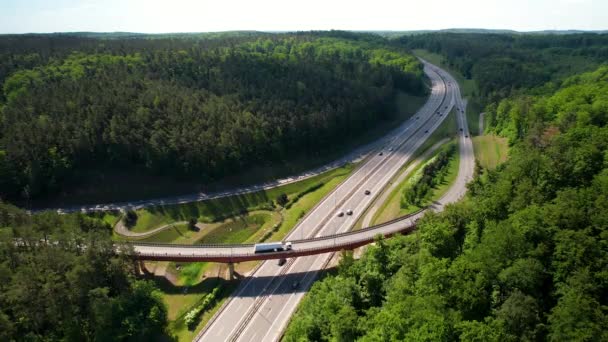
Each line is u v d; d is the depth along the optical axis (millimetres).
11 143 165375
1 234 104250
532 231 76312
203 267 133250
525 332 59562
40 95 193125
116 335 95312
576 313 57125
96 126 176375
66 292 94562
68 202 168375
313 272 128125
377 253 95750
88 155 175500
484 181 134000
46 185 167750
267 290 120812
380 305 85750
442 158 191875
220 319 110625
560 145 116375
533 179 106062
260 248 125312
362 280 92188
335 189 181125
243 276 127625
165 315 105375
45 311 93688
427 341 55781
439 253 88000
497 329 57938
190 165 179500
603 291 65500
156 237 154000
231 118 196500
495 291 69438
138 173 178500
